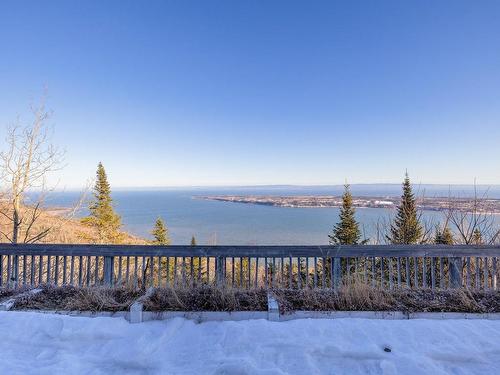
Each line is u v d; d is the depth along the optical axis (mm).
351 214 18500
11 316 3299
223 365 2523
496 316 3422
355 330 3037
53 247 5039
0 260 5184
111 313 3510
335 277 4840
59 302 3877
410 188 15383
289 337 2922
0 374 2412
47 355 2738
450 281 4867
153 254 4891
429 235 11055
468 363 2598
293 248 4883
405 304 3680
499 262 6129
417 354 2666
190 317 3436
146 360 2619
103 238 20953
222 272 4836
